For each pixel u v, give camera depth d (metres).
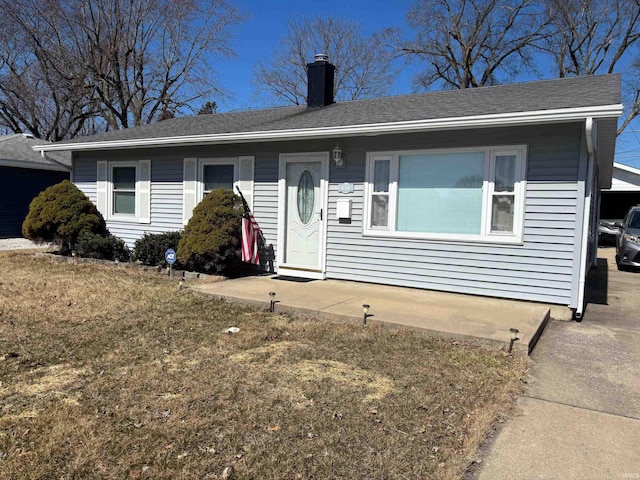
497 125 6.16
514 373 4.08
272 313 6.04
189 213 9.70
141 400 3.40
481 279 6.79
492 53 26.58
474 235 6.84
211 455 2.72
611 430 3.14
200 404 3.35
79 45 23.53
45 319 5.50
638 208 12.09
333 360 4.31
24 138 17.59
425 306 6.13
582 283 6.12
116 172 10.99
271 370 4.03
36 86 24.28
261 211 8.83
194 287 7.27
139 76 25.20
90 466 2.59
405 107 8.30
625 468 2.69
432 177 7.14
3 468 2.54
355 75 29.42
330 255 8.08
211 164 9.38
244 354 4.44
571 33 24.70
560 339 5.27
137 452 2.73
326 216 8.08
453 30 26.50
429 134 7.09
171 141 9.13
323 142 8.04
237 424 3.08
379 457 2.73
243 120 10.49
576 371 4.25
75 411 3.21
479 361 4.33
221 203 8.39
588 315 6.48
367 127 7.02
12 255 11.16
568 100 6.21
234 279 8.12
